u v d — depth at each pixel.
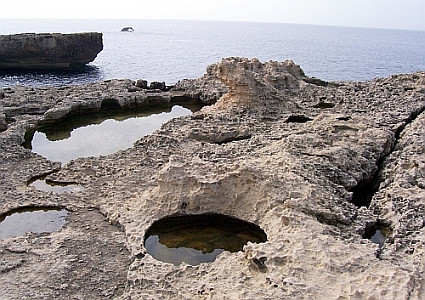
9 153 17.83
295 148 16.53
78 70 53.34
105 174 16.19
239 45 114.88
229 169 13.41
